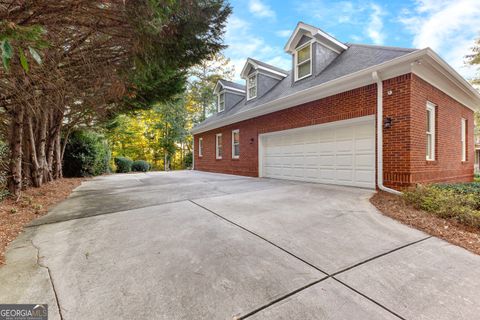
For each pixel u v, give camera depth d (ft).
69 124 31.40
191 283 6.72
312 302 5.84
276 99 27.07
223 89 45.27
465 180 26.58
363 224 11.55
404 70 17.06
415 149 17.39
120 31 10.45
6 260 8.16
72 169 36.55
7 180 16.40
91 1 8.28
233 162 39.01
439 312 5.47
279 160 30.14
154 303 5.86
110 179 34.09
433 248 8.89
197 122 73.61
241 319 5.28
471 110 28.84
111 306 5.76
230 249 8.95
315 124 24.20
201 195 19.69
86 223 12.34
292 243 9.45
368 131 20.06
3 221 12.20
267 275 7.10
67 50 11.57
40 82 12.18
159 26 9.61
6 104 14.57
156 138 68.69
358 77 19.30
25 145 21.42
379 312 5.47
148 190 22.90
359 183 20.89
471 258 8.13
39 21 8.64
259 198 17.95
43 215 13.94
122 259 8.21
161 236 10.36
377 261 7.92
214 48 14.38
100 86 14.42
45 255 8.56
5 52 4.91
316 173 24.99
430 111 20.12
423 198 13.76
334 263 7.82
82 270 7.47
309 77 26.07
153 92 23.49
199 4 11.89
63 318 5.35
